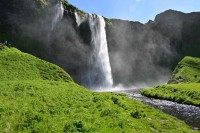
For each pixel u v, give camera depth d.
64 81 66.38
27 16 125.88
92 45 150.38
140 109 44.47
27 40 123.50
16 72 61.25
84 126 19.48
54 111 25.17
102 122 22.91
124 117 29.09
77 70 140.75
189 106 65.88
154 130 31.12
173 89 89.88
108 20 170.75
